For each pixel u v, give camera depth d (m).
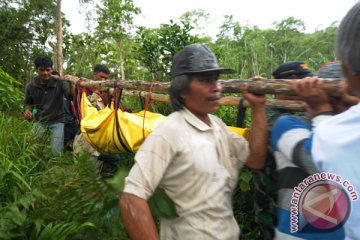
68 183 2.45
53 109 4.99
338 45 1.05
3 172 2.79
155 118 3.12
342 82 1.39
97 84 3.76
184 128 1.56
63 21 19.61
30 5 18.22
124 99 5.27
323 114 1.42
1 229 2.21
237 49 39.34
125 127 2.98
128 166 4.04
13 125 4.01
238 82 1.79
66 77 4.85
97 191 2.23
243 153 1.80
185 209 1.54
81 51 19.20
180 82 1.62
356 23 1.00
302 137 1.41
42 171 3.61
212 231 1.53
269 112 2.22
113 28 18.50
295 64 2.31
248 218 3.13
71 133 5.33
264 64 36.28
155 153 1.49
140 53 6.15
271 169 1.94
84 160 2.56
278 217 1.60
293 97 1.69
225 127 1.80
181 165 1.53
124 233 2.23
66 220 2.36
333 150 1.04
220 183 1.58
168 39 5.91
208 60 1.60
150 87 2.84
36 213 2.35
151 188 1.48
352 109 1.06
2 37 17.62
